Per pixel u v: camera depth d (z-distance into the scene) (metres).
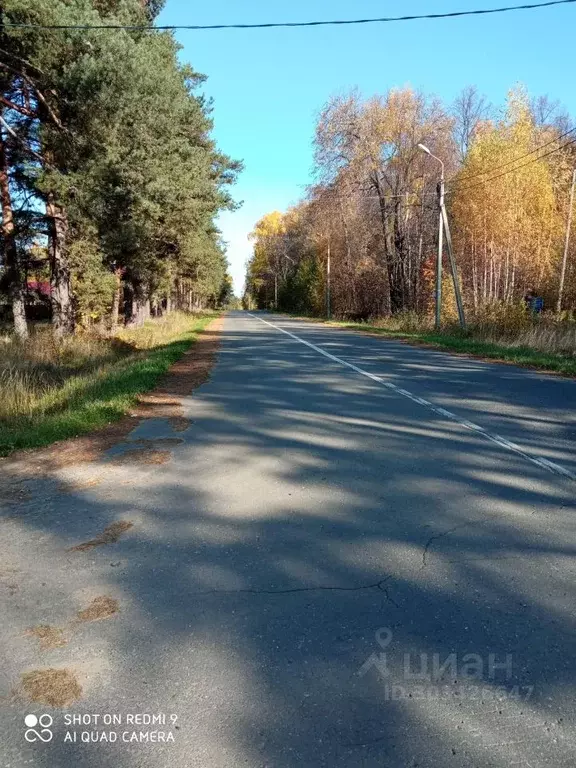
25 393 10.07
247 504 4.62
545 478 5.11
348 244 45.59
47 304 30.58
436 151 34.28
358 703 2.34
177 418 7.96
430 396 9.31
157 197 17.69
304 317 52.44
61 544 3.95
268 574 3.44
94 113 15.34
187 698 2.39
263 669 2.56
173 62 21.98
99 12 16.05
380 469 5.45
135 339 23.59
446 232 23.44
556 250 27.17
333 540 3.89
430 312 30.78
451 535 3.94
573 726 2.21
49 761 2.10
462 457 5.79
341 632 2.83
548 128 37.19
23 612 3.09
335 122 34.41
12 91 18.22
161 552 3.78
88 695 2.43
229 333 27.62
